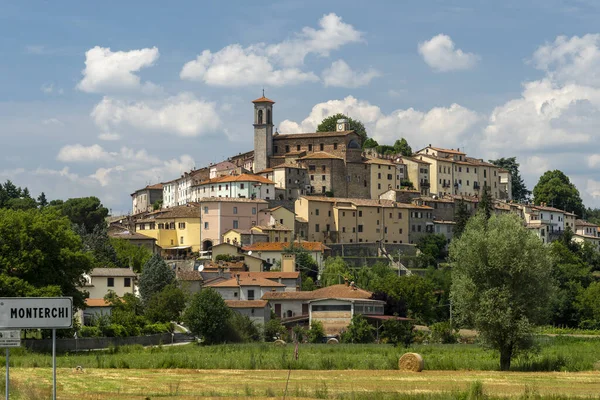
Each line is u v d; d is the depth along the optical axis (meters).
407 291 184.75
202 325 143.12
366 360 98.94
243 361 97.12
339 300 159.25
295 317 167.62
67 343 123.50
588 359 101.12
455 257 100.25
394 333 139.12
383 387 71.94
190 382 76.50
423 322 182.00
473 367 95.12
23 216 119.69
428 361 96.44
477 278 98.81
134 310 165.62
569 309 193.38
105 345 130.50
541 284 97.62
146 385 74.00
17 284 112.25
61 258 119.44
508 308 95.44
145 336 141.12
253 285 183.75
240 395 67.25
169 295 166.38
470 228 101.75
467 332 154.38
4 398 60.31
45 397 62.28
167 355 106.44
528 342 97.00
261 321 163.25
